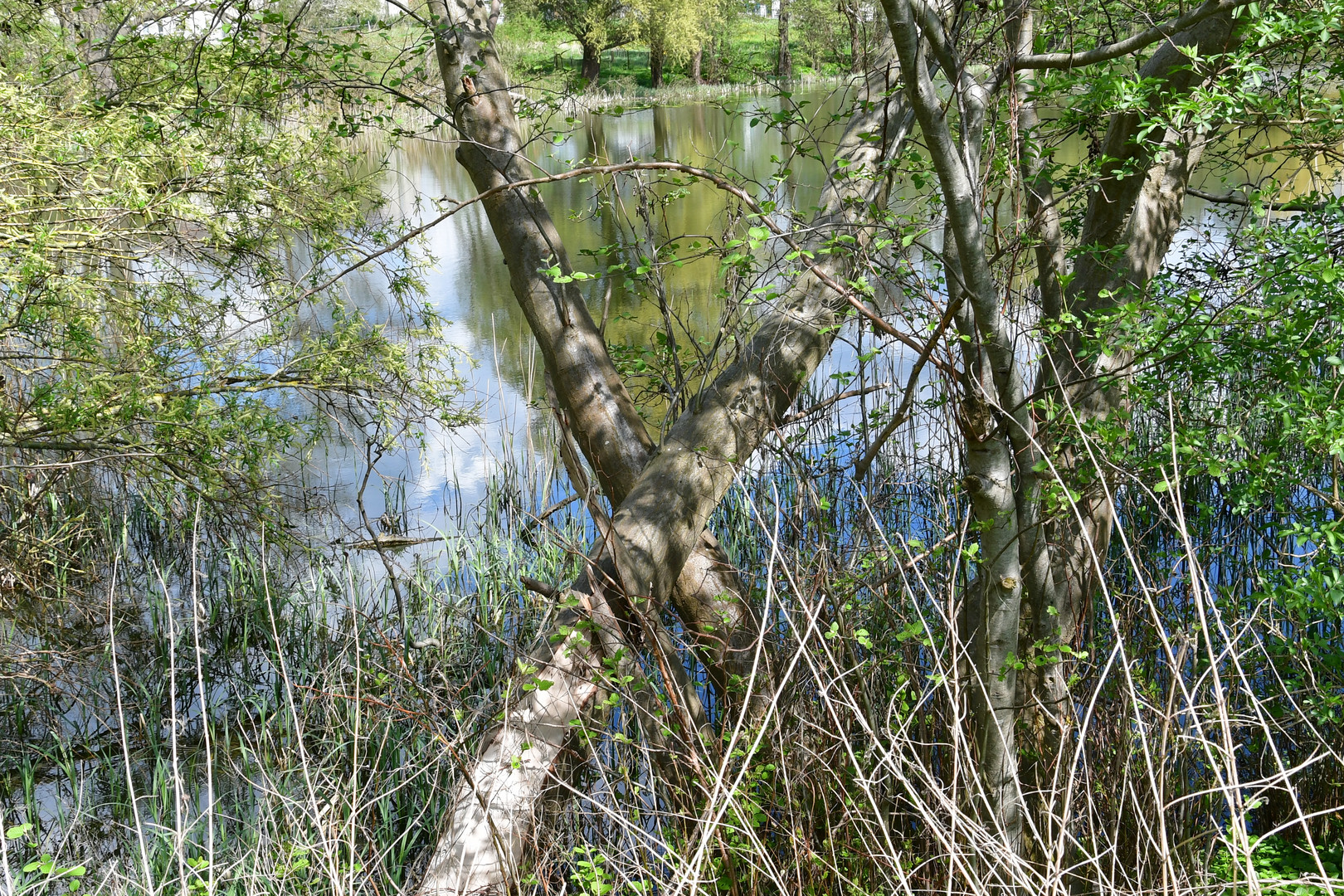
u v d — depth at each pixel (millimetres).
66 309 5875
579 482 4965
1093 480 3666
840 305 4672
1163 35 3592
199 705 5523
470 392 9984
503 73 5438
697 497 4574
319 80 5191
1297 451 4289
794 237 3775
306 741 4789
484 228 17484
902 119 4801
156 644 6016
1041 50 4145
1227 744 2391
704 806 3482
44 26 6535
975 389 2912
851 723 3715
